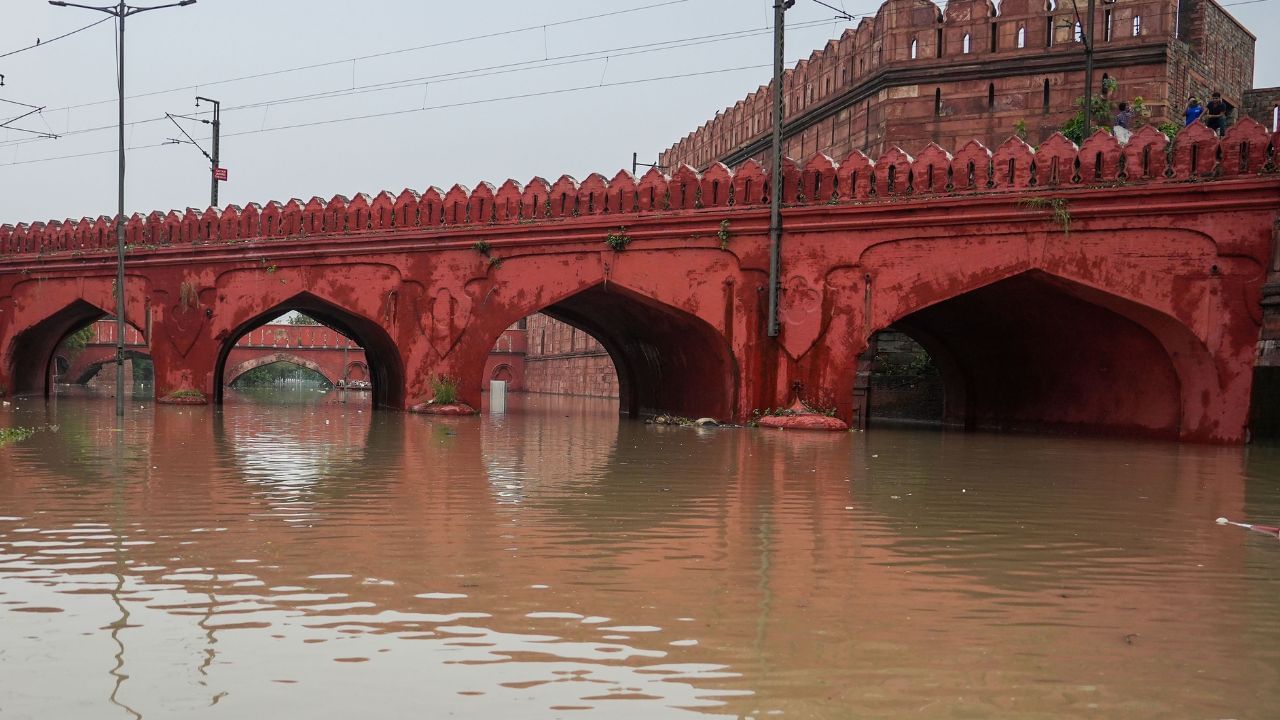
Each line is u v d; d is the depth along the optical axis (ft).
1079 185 37.76
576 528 17.30
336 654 10.50
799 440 36.70
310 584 13.17
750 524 17.94
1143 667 10.48
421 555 14.96
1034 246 38.19
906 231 39.88
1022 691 9.75
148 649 10.58
